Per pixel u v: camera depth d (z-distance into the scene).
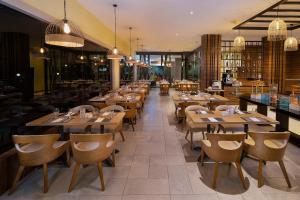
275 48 9.87
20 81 4.26
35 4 3.59
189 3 5.43
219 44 9.90
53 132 4.19
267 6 5.64
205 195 2.73
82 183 3.03
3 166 2.82
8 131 3.73
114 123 3.48
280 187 2.90
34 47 4.69
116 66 11.52
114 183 3.02
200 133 5.25
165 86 14.17
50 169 3.45
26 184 3.03
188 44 13.52
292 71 12.70
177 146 4.39
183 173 3.28
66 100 6.47
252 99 5.61
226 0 5.21
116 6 5.68
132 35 10.14
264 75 10.31
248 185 2.95
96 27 6.84
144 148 4.30
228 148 3.06
